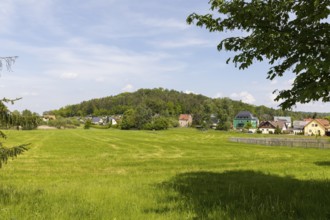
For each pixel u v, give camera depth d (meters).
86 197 9.70
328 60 6.96
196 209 7.95
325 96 7.80
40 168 26.09
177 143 66.56
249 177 16.22
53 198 9.48
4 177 20.36
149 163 30.58
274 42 8.12
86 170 25.12
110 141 70.12
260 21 8.35
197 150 49.12
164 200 9.38
